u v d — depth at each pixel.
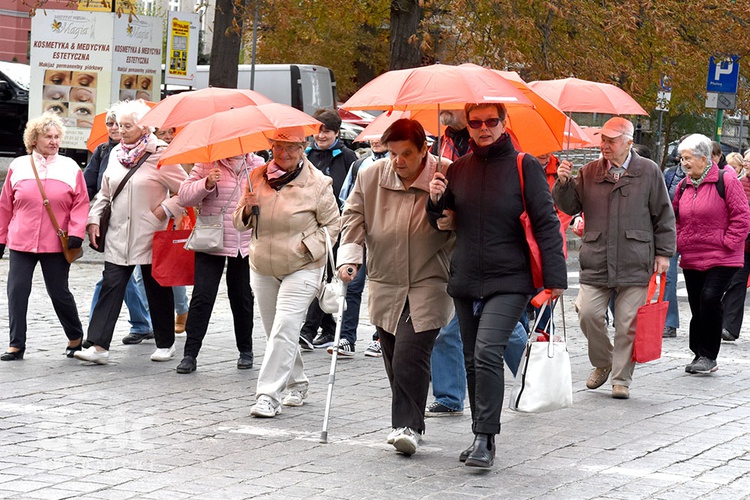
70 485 10.16
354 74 61.66
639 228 15.05
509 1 32.16
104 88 34.62
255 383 15.36
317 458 11.40
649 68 35.44
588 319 15.23
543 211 10.89
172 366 16.39
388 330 11.62
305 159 13.54
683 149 17.41
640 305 15.03
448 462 11.33
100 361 16.27
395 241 11.44
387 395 14.88
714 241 17.16
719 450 12.12
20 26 75.69
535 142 12.89
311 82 51.94
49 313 20.97
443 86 10.65
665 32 33.41
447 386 13.51
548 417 13.73
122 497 9.83
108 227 16.36
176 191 16.45
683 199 17.45
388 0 34.44
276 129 13.12
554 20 33.56
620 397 15.07
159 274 15.94
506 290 10.99
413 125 11.29
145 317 18.16
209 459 11.25
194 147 12.98
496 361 10.87
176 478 10.51
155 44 35.06
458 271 11.16
